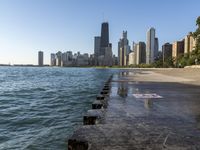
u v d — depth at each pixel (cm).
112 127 554
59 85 5231
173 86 2034
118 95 1330
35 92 3803
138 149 408
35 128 1409
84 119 652
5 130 1366
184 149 410
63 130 1348
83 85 5084
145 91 1575
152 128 559
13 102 2622
